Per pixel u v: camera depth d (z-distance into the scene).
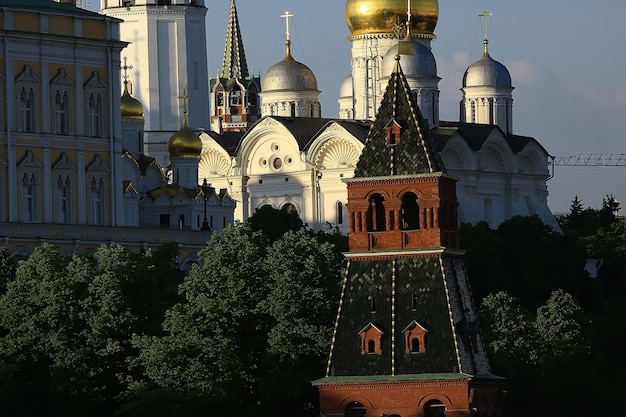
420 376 190.12
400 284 193.00
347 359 192.38
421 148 195.12
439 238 193.12
